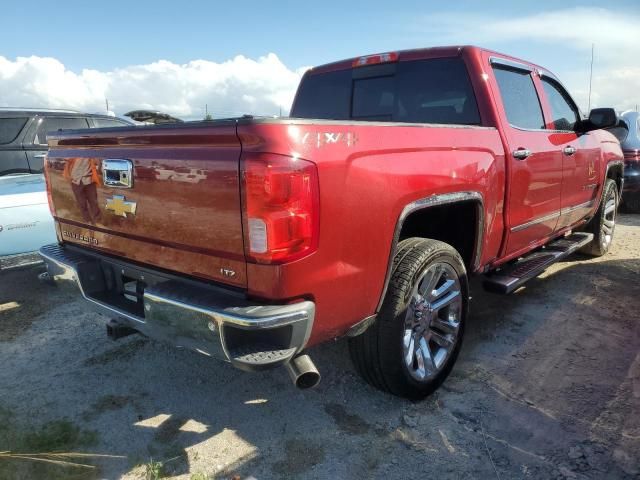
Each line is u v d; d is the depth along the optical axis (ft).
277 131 6.84
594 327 13.47
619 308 14.74
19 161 21.88
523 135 12.42
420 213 10.23
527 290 16.33
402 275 9.11
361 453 8.68
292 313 7.06
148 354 12.38
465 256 11.35
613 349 12.23
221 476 8.21
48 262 10.44
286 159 6.83
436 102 12.51
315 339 7.72
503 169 11.45
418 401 10.16
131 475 8.30
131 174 8.57
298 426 9.45
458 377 11.06
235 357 7.09
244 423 9.59
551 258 14.48
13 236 15.76
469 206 10.84
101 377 11.33
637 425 9.27
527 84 13.74
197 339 7.52
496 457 8.52
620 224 27.04
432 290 10.00
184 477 8.20
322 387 10.71
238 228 7.14
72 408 10.14
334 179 7.39
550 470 8.18
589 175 16.79
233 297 7.45
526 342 12.67
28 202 15.97
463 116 12.05
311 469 8.33
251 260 7.13
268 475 8.21
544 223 14.21
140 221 8.63
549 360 11.75
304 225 7.02
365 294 8.29
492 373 11.21
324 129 7.34
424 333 10.05
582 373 11.14
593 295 15.80
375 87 13.58
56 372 11.57
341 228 7.57
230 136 7.04
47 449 8.87
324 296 7.59
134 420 9.72
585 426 9.28
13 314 15.10
